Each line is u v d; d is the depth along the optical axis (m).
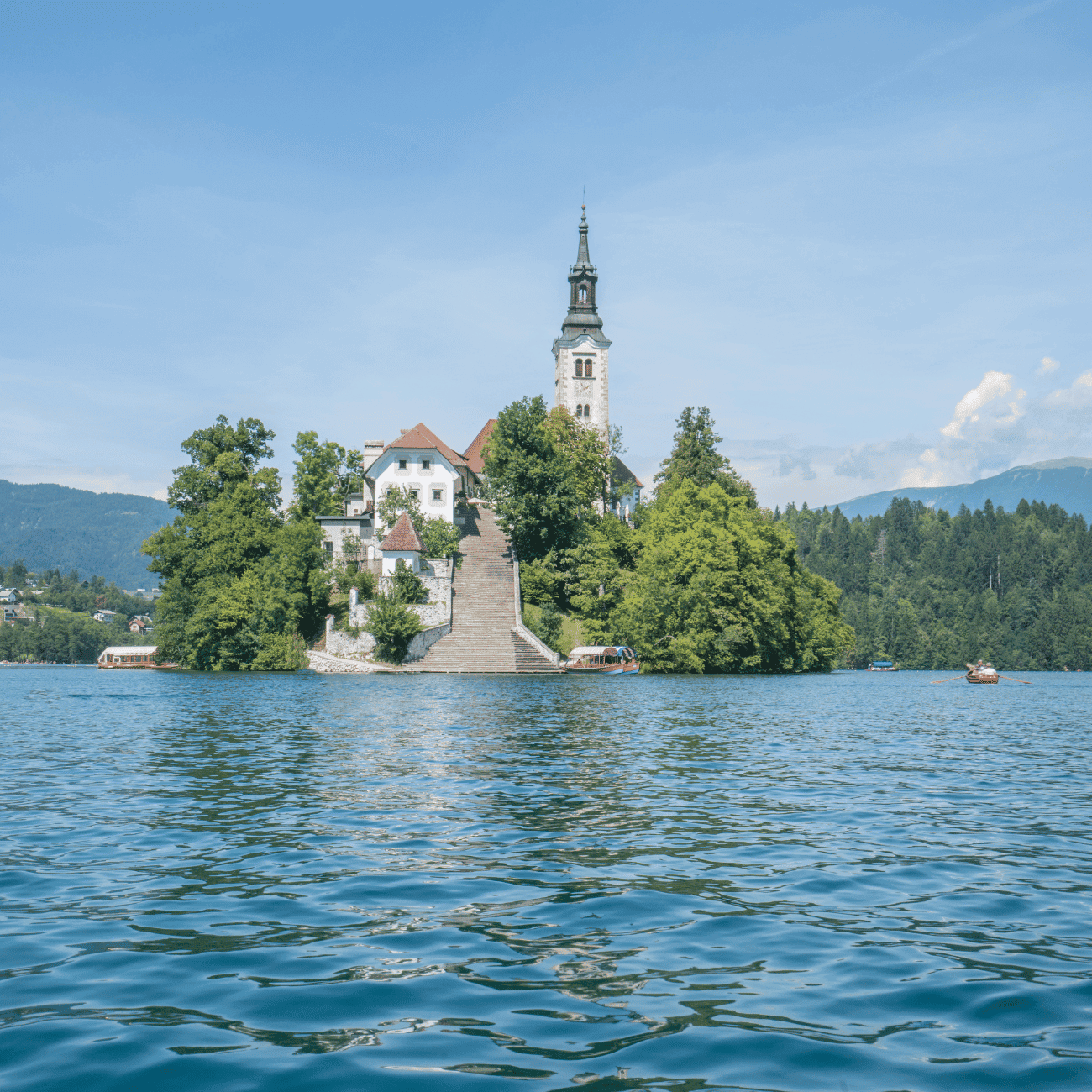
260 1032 7.23
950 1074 6.49
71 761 24.55
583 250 128.62
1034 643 192.50
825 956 9.12
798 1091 6.21
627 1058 6.75
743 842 14.64
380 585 86.94
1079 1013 7.65
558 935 9.76
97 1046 6.95
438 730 32.69
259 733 31.72
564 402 127.25
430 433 100.50
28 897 11.23
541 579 95.25
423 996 7.98
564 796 18.81
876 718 42.22
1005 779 22.41
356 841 14.49
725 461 119.25
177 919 10.31
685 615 84.75
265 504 97.06
